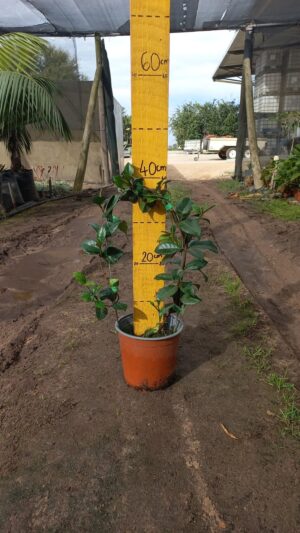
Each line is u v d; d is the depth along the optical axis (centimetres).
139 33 153
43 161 1000
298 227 527
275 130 988
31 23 762
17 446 164
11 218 607
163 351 183
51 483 148
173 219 171
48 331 255
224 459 157
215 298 306
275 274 385
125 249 432
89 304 295
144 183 170
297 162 697
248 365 218
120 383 202
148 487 146
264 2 680
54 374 210
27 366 218
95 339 244
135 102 159
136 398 191
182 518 135
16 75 526
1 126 592
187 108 3177
